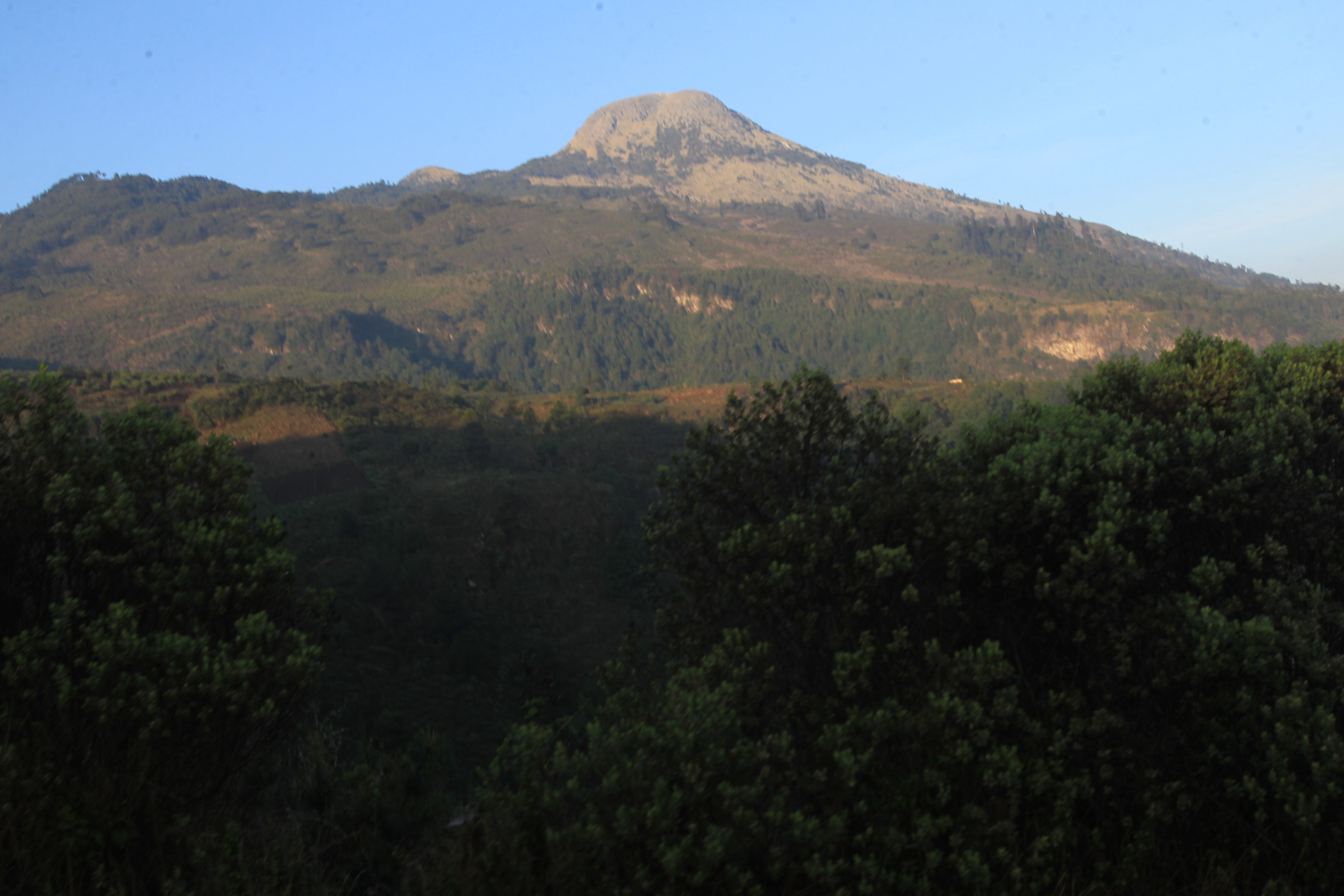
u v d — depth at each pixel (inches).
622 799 176.9
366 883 221.5
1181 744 206.2
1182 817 197.2
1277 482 252.4
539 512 1847.9
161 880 187.8
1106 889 187.5
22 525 223.5
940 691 202.5
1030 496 228.7
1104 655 213.5
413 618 1332.4
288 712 229.6
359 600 1326.3
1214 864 190.9
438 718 1031.0
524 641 1336.1
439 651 1246.9
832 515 231.1
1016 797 185.3
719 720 183.3
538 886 172.6
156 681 200.7
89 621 222.4
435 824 242.5
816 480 262.8
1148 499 240.4
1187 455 253.8
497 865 177.2
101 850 183.8
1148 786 197.6
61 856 181.0
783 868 172.6
